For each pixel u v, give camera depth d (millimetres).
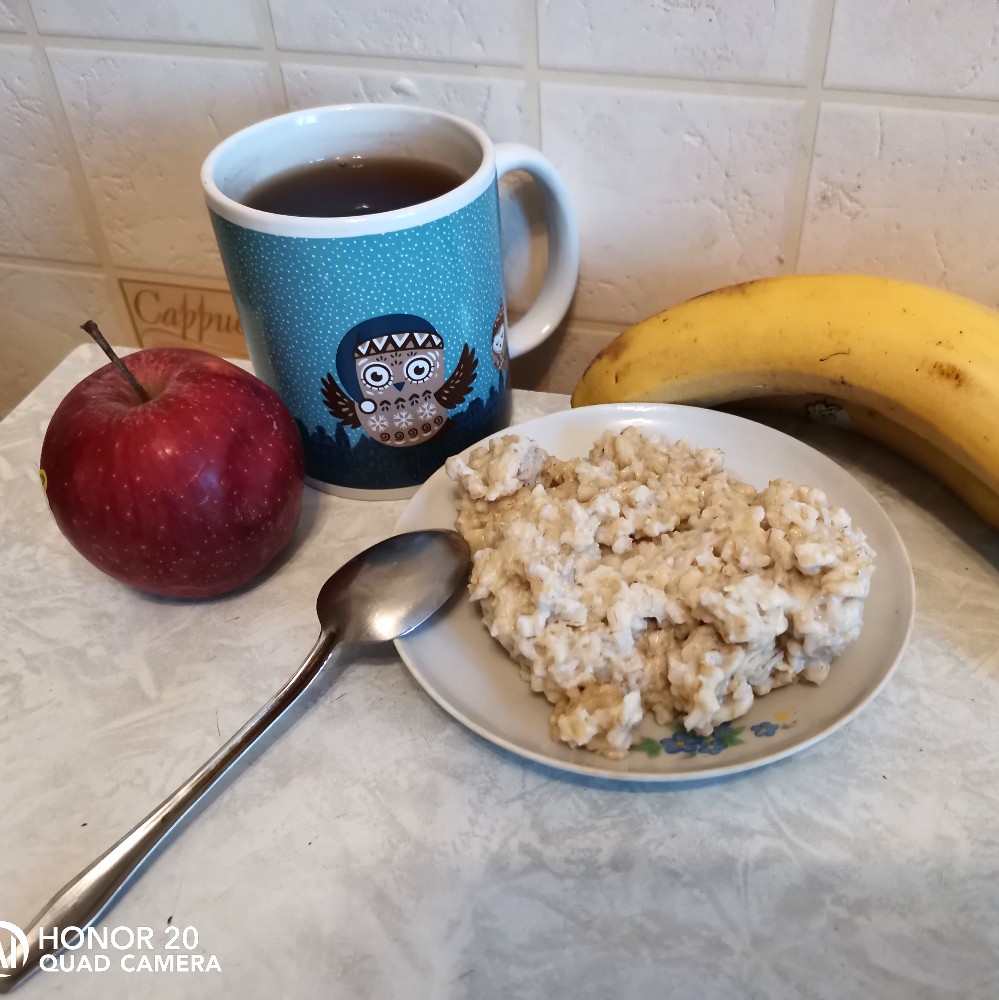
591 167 550
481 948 338
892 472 524
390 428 484
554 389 676
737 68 490
